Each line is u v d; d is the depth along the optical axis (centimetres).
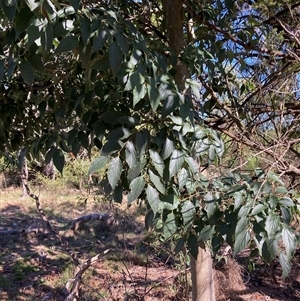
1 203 939
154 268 530
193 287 251
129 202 118
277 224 115
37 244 658
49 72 182
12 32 112
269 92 235
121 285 467
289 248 113
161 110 127
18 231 709
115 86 144
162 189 123
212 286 250
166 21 213
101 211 739
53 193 851
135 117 133
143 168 125
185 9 213
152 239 423
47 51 105
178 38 203
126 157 119
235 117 236
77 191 859
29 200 963
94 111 143
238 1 229
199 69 181
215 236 134
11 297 464
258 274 531
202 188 136
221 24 211
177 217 146
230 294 448
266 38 218
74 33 116
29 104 213
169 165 124
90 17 113
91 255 574
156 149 129
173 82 130
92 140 135
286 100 247
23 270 552
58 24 110
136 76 116
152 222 134
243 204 126
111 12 125
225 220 129
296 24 232
